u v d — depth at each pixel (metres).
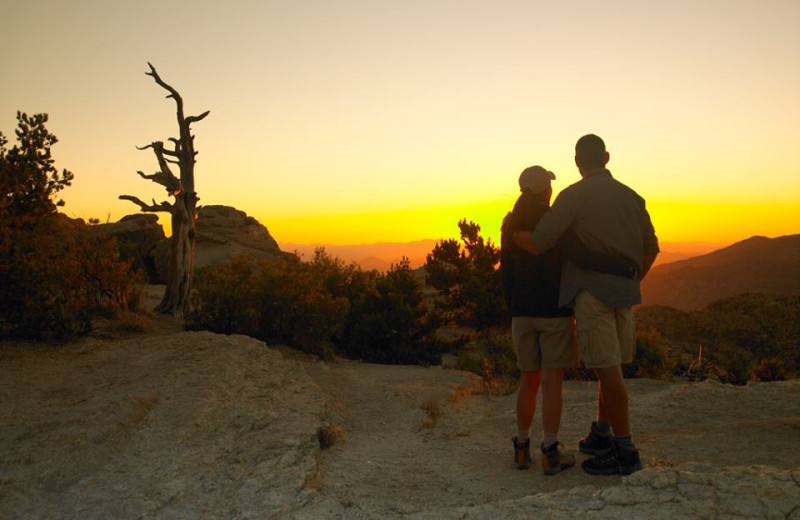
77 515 3.72
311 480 4.15
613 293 3.86
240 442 4.88
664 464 3.95
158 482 4.11
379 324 13.49
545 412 4.16
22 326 9.20
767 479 3.11
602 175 4.05
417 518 3.31
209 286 12.12
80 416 5.38
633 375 11.80
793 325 22.67
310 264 15.22
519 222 4.18
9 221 9.58
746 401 6.18
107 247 12.88
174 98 14.50
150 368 7.11
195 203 14.88
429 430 6.08
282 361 7.67
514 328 4.34
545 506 3.24
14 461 4.56
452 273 23.45
